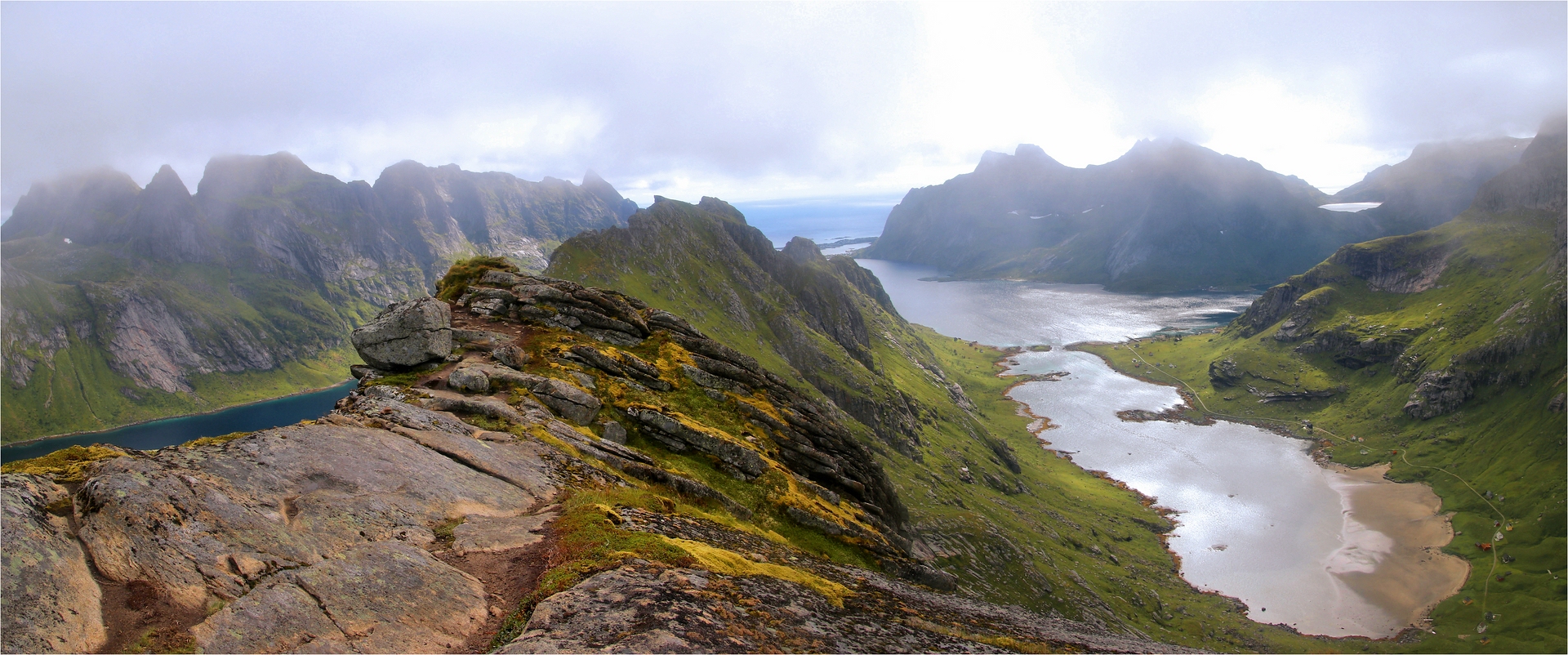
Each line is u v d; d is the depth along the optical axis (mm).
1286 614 158875
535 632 17906
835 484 65688
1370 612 160000
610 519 29000
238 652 16500
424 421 35406
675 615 19531
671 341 67500
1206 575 177750
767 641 20234
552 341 57531
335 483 25250
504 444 36438
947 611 37438
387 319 48031
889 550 54531
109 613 16516
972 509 170125
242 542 19875
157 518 19156
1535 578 170250
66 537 17844
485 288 63531
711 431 53844
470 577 22062
